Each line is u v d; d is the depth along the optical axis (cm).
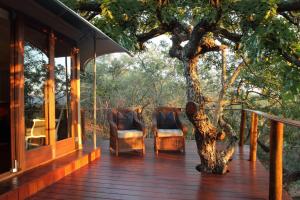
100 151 623
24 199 353
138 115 680
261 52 474
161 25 545
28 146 424
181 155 614
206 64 1046
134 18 541
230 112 1090
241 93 1039
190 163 547
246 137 1067
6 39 540
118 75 1591
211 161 482
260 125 1048
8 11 387
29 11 406
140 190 397
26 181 367
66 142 531
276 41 488
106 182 428
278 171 341
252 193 391
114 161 555
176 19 530
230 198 372
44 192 381
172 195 380
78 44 580
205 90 1236
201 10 490
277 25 471
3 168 430
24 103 414
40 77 455
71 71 554
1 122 566
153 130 626
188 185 420
